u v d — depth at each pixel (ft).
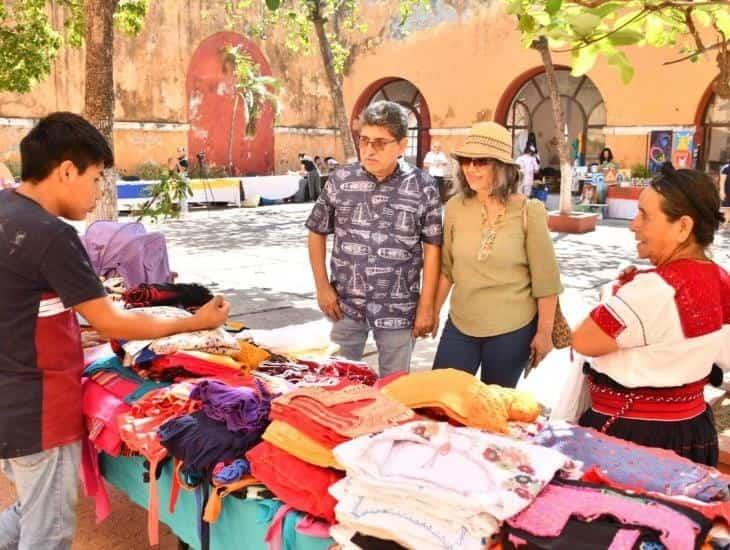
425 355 20.77
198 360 9.43
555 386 17.47
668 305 7.37
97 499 9.80
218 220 54.44
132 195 59.77
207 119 75.36
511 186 10.34
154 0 69.87
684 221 7.46
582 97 85.66
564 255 38.40
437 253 11.25
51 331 7.79
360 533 6.11
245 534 7.55
